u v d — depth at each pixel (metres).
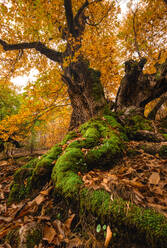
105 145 2.28
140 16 7.35
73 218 1.33
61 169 1.81
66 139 3.16
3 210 1.79
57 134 12.57
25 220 1.35
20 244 1.10
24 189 2.15
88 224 1.18
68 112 10.11
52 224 1.30
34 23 5.57
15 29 6.01
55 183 1.75
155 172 1.64
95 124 3.31
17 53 7.28
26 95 6.40
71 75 6.68
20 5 4.96
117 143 2.45
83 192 1.34
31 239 1.13
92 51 5.78
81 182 1.50
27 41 6.55
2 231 1.25
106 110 4.98
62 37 6.97
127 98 5.18
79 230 1.21
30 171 2.42
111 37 6.48
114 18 6.10
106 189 1.30
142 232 0.90
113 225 1.05
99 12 6.40
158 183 1.41
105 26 6.62
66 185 1.52
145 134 3.39
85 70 6.05
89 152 2.14
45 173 2.13
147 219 0.93
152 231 0.86
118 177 1.64
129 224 0.97
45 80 6.35
